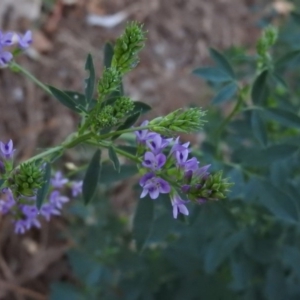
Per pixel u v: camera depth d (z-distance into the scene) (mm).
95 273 474
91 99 309
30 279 546
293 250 413
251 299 427
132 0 688
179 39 683
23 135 585
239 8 726
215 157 381
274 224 414
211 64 678
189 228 391
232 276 437
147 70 652
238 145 405
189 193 286
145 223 339
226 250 399
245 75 473
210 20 703
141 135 301
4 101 591
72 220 535
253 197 373
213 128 447
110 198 567
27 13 643
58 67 625
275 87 449
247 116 399
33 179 281
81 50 643
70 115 599
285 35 470
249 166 375
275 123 419
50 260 551
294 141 397
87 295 479
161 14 690
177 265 431
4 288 539
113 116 293
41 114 595
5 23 633
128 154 303
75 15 661
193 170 288
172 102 639
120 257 462
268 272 418
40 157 299
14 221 347
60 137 588
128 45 290
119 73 293
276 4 673
